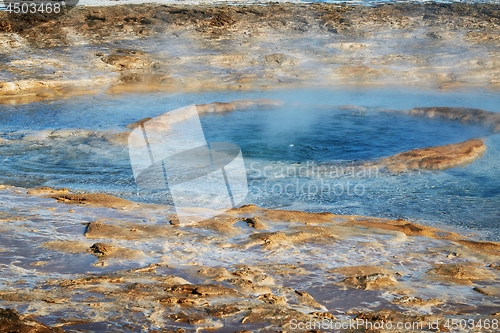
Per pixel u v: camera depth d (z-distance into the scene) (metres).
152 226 6.28
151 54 19.02
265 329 3.80
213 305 4.20
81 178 8.94
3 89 15.36
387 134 11.33
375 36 21.72
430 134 11.33
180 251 5.54
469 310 4.45
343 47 20.22
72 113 13.66
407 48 20.23
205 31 21.81
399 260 5.62
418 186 8.54
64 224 6.25
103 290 4.41
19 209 6.75
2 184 8.66
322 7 26.05
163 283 4.63
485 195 8.18
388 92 15.89
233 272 5.02
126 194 7.98
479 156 9.78
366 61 18.86
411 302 4.57
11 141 10.98
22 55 18.16
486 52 19.52
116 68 17.67
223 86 16.52
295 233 6.22
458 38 21.23
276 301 4.41
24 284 4.54
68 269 4.96
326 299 4.60
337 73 17.62
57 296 4.25
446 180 8.76
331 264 5.40
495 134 11.06
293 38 21.38
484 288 4.95
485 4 26.67
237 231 6.27
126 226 6.19
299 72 17.73
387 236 6.37
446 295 4.77
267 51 19.66
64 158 10.00
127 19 22.80
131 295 4.32
